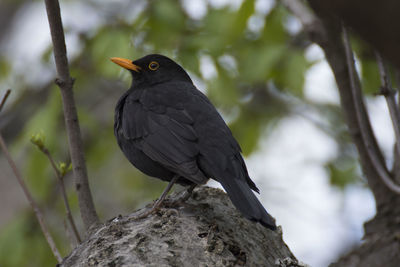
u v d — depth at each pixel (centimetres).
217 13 1291
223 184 711
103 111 1612
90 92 1638
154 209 723
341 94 815
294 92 1312
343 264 675
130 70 1002
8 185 1642
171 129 791
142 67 999
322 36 820
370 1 240
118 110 905
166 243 630
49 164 1280
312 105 1577
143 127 821
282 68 1317
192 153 754
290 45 1314
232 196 684
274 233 733
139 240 633
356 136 798
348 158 1513
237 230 686
